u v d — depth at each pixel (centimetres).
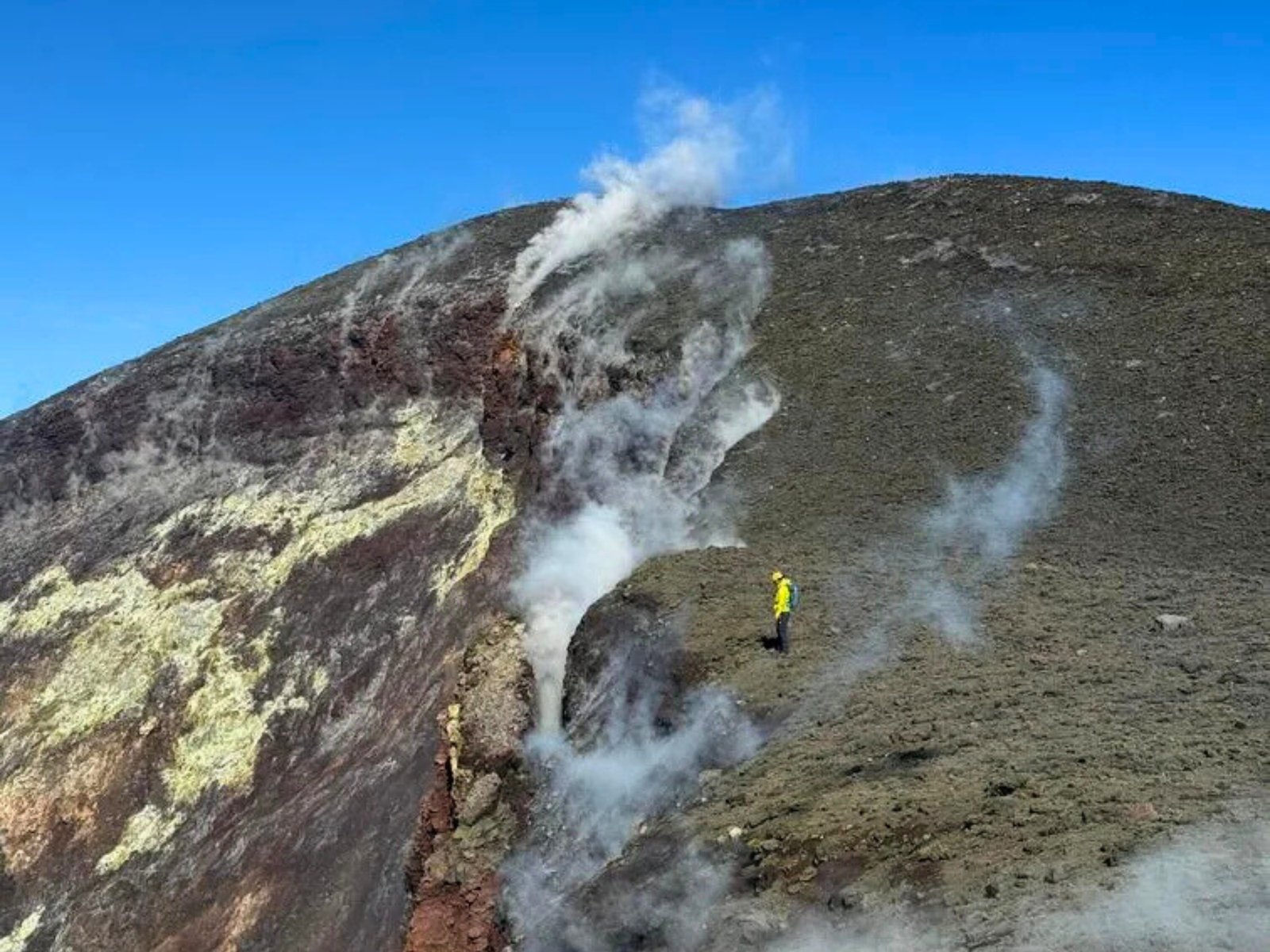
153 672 4847
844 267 5069
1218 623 2072
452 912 2470
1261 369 3528
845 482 3444
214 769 4391
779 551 2973
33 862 4400
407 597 4562
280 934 3500
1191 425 3362
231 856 3947
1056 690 1794
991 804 1389
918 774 1564
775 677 2152
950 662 2055
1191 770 1377
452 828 2727
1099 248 4662
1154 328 3969
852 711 1916
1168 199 5034
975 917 1160
